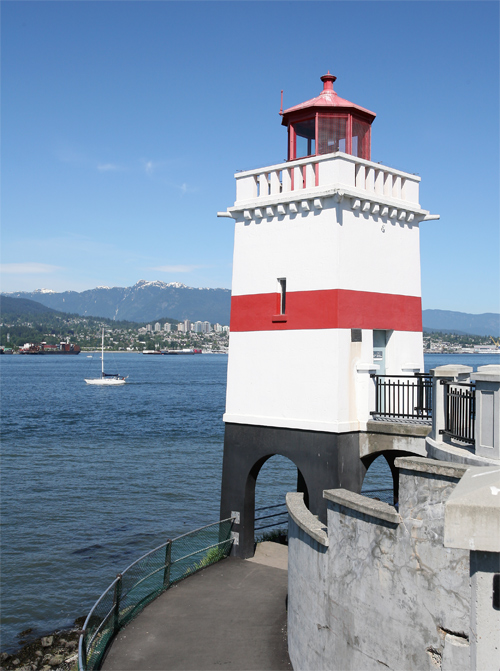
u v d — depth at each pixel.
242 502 19.39
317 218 18.06
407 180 20.23
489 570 6.14
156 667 12.67
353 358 17.95
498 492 5.82
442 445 11.68
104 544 30.69
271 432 18.78
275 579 17.50
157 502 37.97
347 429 17.52
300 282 18.39
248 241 19.78
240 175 19.97
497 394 9.67
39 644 21.50
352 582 9.76
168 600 16.09
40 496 39.12
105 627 14.05
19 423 75.75
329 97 19.27
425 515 8.35
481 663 6.14
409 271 20.27
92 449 56.50
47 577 26.91
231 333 20.06
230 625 14.56
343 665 9.95
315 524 11.47
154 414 86.69
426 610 8.27
